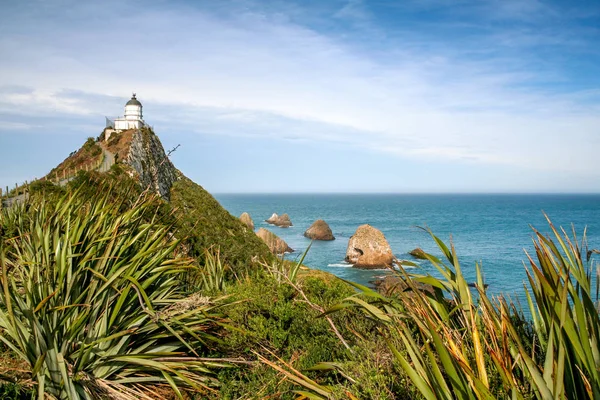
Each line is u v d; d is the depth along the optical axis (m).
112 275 4.58
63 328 4.23
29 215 7.25
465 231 89.00
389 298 4.09
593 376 2.14
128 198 6.68
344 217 142.38
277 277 6.49
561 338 2.12
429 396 2.41
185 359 4.72
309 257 55.78
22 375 4.06
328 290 6.45
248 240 27.53
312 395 3.28
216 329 5.88
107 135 40.78
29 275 4.41
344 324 5.06
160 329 5.11
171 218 7.56
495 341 2.76
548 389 2.07
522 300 14.70
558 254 2.48
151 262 5.10
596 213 160.88
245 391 4.47
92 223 5.35
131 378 4.45
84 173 16.73
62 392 3.91
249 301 5.91
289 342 5.32
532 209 192.62
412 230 91.00
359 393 3.21
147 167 29.94
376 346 3.88
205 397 4.54
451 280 3.39
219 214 29.97
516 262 43.88
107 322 4.54
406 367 2.51
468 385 2.38
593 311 2.31
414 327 3.71
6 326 4.05
